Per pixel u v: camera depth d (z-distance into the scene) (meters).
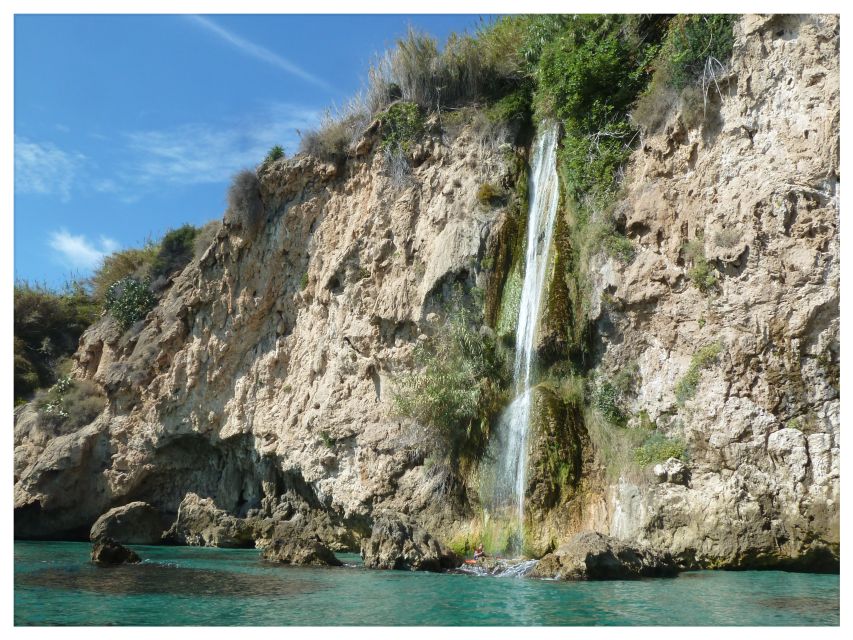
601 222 18.33
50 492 29.19
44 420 31.86
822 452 13.79
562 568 13.45
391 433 20.72
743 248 15.33
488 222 20.97
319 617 10.06
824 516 13.50
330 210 25.91
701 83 16.83
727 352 15.26
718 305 15.68
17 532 29.19
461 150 23.02
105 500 29.50
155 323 32.19
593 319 17.88
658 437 15.93
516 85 23.77
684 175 17.09
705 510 14.62
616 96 19.44
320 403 23.31
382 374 21.98
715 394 15.23
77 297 46.19
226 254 28.53
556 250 18.97
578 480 16.64
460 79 24.50
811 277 14.37
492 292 20.28
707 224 16.17
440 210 22.27
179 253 37.09
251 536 23.94
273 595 11.95
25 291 45.44
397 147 24.16
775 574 13.53
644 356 17.00
